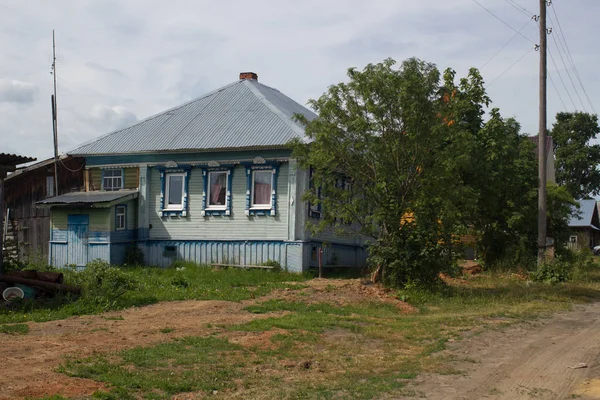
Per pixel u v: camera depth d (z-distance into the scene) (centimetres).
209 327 1164
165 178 2531
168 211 2503
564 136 6128
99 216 2450
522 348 1066
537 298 1716
